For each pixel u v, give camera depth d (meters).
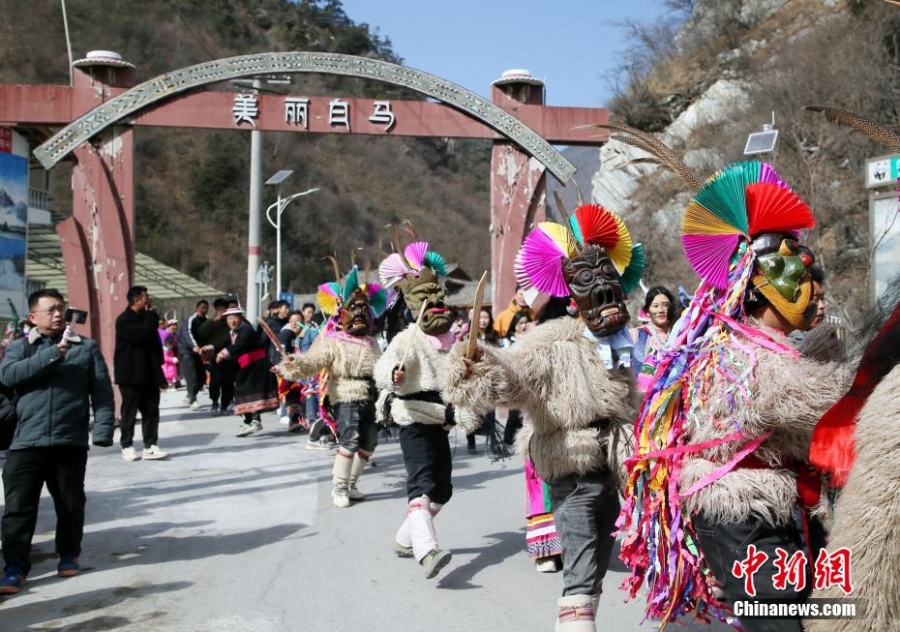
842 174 24.97
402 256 7.00
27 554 5.87
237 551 6.75
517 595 5.64
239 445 12.38
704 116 33.34
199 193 63.72
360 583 5.92
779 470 3.33
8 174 14.60
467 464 10.88
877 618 2.61
